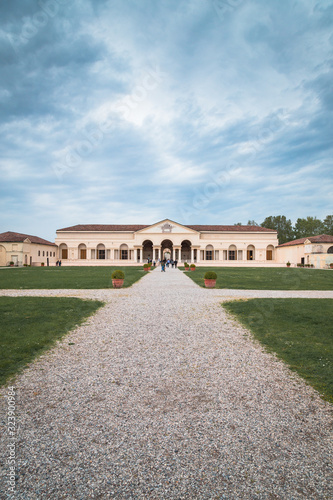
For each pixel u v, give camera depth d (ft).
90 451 10.71
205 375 17.61
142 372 17.99
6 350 20.83
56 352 21.27
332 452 10.79
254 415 13.24
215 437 11.59
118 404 14.14
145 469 9.87
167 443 11.19
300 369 18.29
